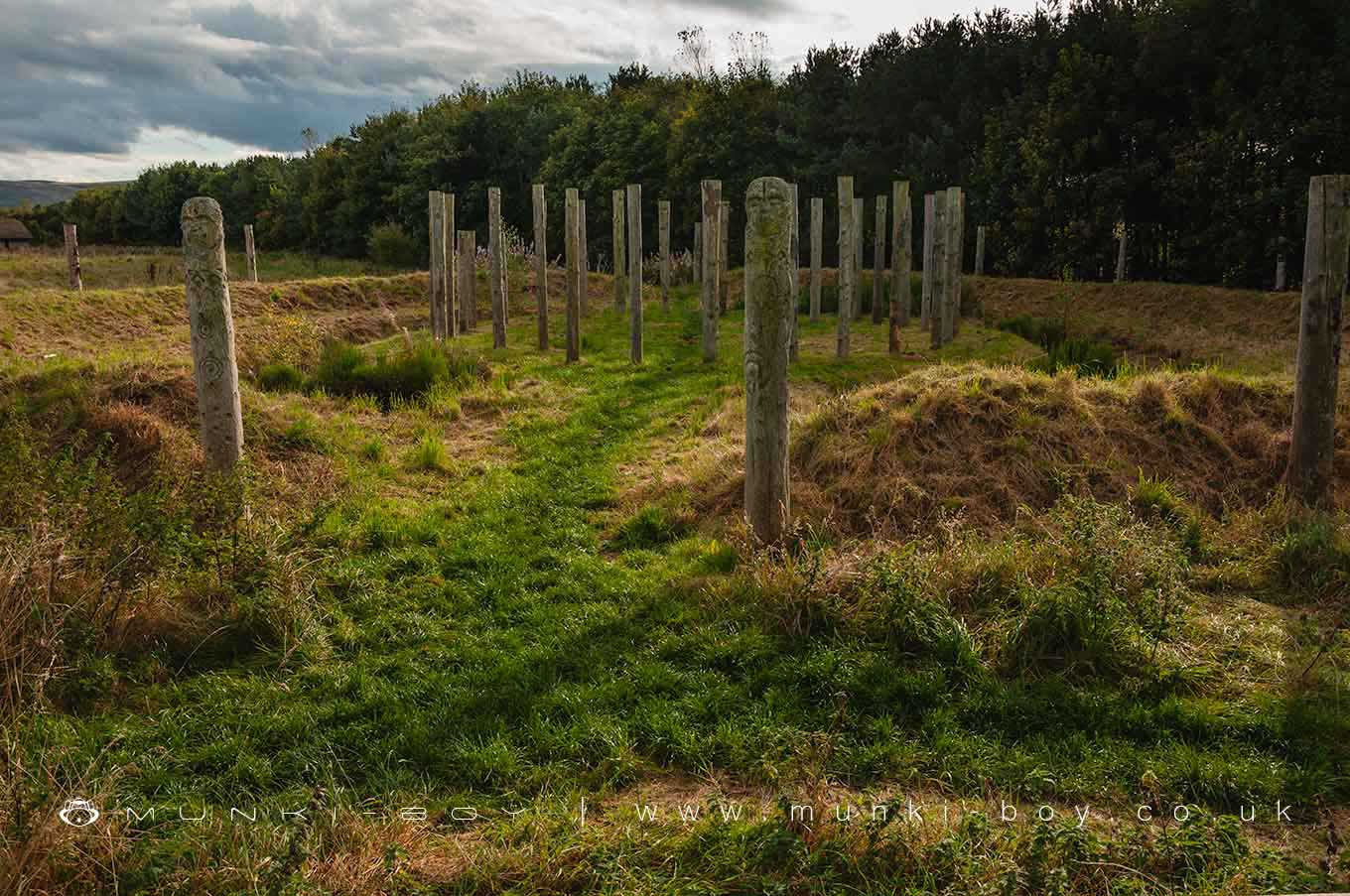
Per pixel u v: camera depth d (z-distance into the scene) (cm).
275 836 350
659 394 1263
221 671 510
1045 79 3203
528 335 1861
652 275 3194
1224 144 2473
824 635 536
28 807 335
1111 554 571
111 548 533
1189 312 2228
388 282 2472
